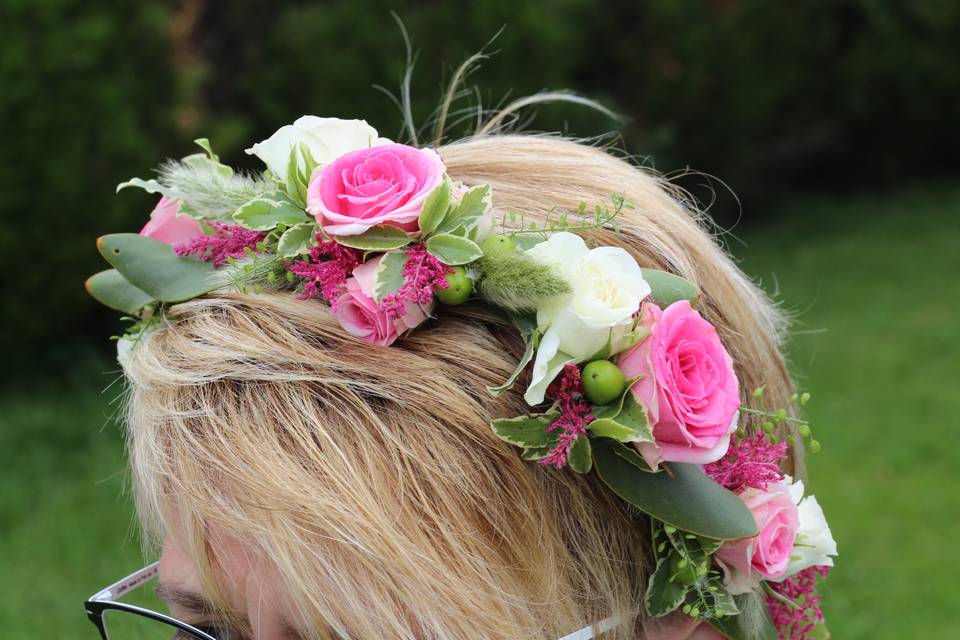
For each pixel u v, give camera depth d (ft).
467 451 3.14
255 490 3.05
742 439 3.47
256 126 18.57
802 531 3.76
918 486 14.03
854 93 27.27
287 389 3.16
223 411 3.16
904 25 27.25
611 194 3.61
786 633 4.09
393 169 3.16
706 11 23.29
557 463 2.98
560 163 3.93
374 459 3.08
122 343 3.72
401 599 3.03
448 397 3.14
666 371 2.98
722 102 23.43
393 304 3.00
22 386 15.46
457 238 3.06
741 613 3.63
